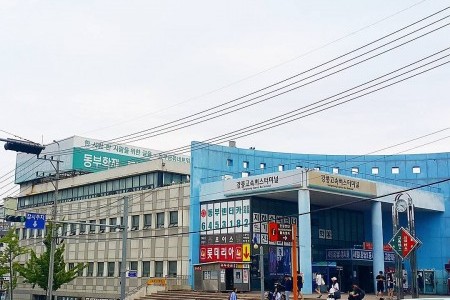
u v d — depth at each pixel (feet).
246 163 174.19
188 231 157.48
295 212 155.84
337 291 109.60
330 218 166.40
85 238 193.47
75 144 215.51
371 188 148.87
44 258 150.51
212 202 153.69
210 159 164.14
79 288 191.21
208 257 151.12
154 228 168.25
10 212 231.30
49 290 126.62
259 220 145.89
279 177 137.90
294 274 89.40
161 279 149.79
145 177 178.50
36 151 69.62
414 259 96.48
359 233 174.50
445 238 173.58
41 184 222.69
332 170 188.96
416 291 95.25
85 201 196.54
